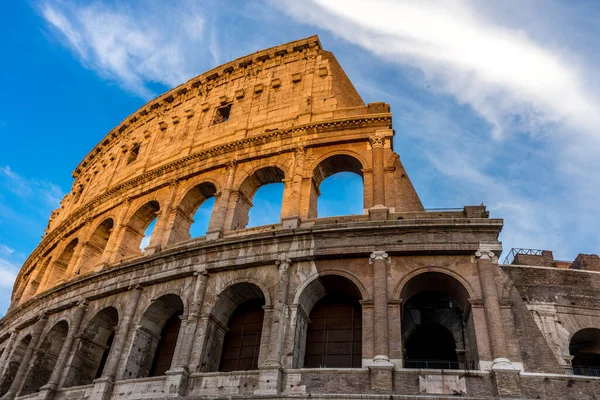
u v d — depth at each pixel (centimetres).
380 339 2777
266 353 2947
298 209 3619
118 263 4247
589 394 2512
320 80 4559
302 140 4022
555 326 3481
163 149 5112
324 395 2627
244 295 3497
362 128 3931
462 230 3127
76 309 4050
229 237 3547
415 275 3039
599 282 3681
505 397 2470
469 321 2967
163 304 3684
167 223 4200
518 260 4309
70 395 3494
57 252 5441
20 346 4650
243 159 4150
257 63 5128
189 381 3019
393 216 3372
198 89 5441
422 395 2523
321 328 3272
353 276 3106
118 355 3438
